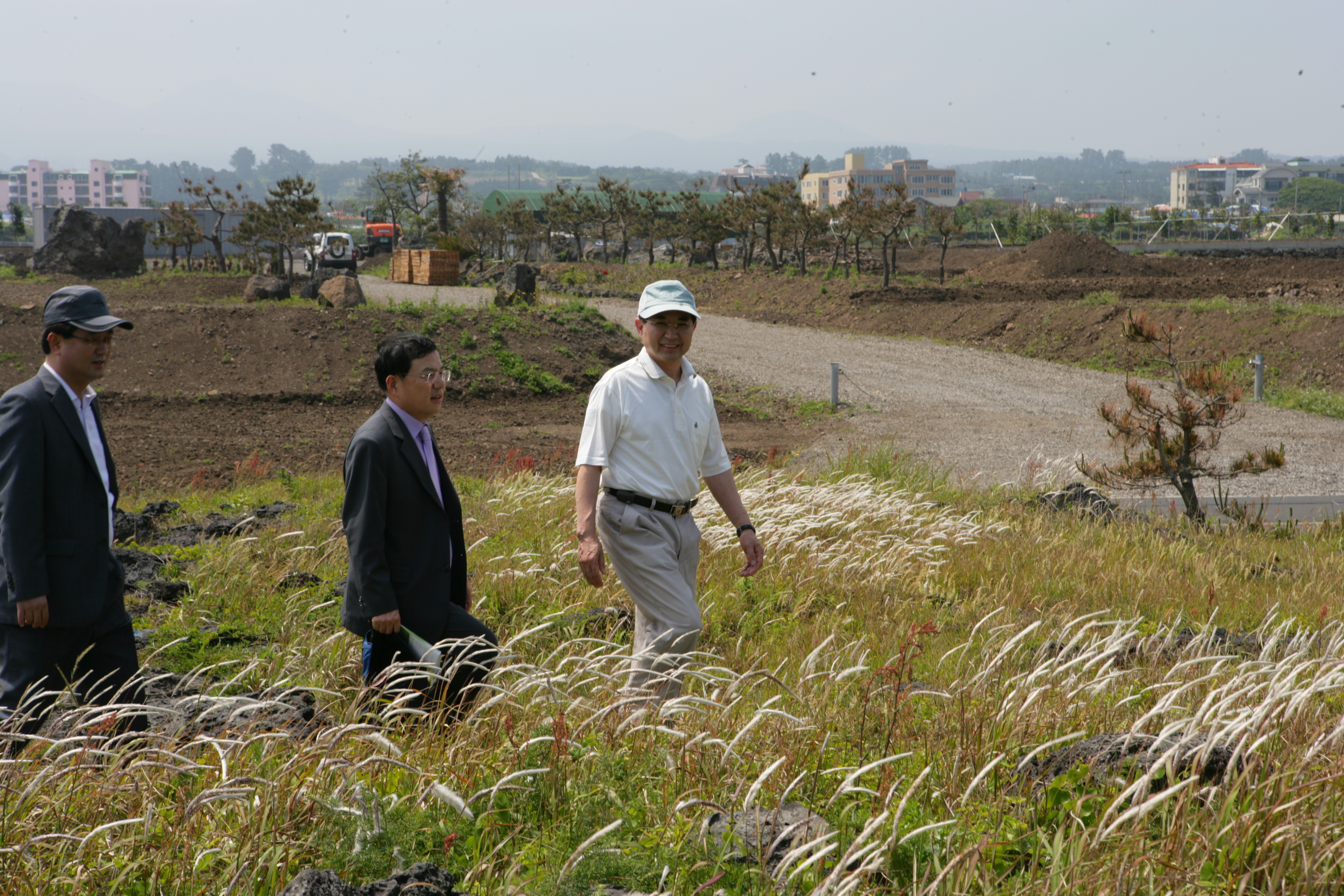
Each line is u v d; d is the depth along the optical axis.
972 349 26.98
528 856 2.63
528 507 9.18
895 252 41.09
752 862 2.60
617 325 25.45
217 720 3.48
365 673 3.93
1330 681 3.38
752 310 36.19
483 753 3.14
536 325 23.50
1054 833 2.80
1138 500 12.41
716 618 5.97
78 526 3.59
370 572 3.71
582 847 2.34
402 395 3.84
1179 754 2.96
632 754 3.24
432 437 4.02
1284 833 2.52
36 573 3.42
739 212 49.03
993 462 14.80
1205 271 39.25
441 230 68.19
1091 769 3.06
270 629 5.42
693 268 48.97
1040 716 3.55
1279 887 2.43
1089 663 3.84
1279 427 17.42
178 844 2.56
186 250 61.31
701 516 8.06
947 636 5.56
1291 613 6.66
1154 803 2.46
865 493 8.88
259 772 2.90
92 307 3.59
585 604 6.13
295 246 48.94
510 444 15.91
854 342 28.36
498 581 6.34
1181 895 2.39
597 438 4.14
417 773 2.88
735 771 3.10
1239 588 7.44
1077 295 31.50
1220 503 11.33
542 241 71.62
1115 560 8.14
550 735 3.17
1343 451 15.47
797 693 3.86
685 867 2.58
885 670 3.83
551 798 2.91
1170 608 6.63
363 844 2.58
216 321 21.02
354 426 17.14
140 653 4.87
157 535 8.09
